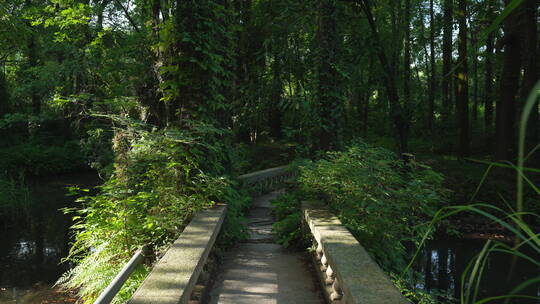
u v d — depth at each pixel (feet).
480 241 36.40
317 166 21.33
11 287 22.71
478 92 102.27
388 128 77.15
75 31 47.52
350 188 19.07
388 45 60.44
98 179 68.69
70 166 75.77
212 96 19.95
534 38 46.29
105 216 18.49
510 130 49.19
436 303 18.54
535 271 28.71
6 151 71.26
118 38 49.01
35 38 58.34
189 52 19.33
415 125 83.46
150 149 18.92
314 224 16.49
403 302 8.05
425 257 32.19
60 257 28.48
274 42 32.60
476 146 71.31
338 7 26.45
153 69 31.89
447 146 71.51
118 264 17.34
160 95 30.71
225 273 17.33
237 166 26.84
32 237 33.50
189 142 18.01
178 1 19.27
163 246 17.20
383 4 57.52
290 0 29.53
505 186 43.65
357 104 80.07
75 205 46.42
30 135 81.05
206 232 14.69
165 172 19.29
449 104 92.99
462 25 61.00
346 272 10.11
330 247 12.67
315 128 25.05
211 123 20.13
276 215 28.04
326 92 24.71
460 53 61.77
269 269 17.87
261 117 38.88
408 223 18.95
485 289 25.72
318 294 14.82
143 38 41.88
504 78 49.47
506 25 49.62
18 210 41.86
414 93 76.23
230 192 20.83
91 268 17.33
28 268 26.04
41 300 20.84
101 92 47.06
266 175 40.42
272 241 23.00
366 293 8.57
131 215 18.08
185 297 9.13
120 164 19.33
